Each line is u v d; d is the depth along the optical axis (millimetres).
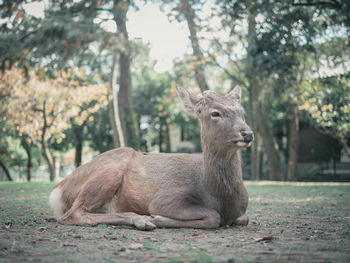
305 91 17125
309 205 8344
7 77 14867
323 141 30875
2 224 5082
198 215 4836
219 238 4129
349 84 16078
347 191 12469
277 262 2900
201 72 20688
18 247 3443
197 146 41594
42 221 5539
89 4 5941
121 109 18344
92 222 5039
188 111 5445
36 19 6012
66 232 4449
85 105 21906
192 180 5230
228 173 4973
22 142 25891
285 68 13914
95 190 5352
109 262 2953
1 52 5820
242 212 5258
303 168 32906
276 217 6320
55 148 32594
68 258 3092
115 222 4988
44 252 3312
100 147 33188
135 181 5387
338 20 12500
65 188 5828
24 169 40062
